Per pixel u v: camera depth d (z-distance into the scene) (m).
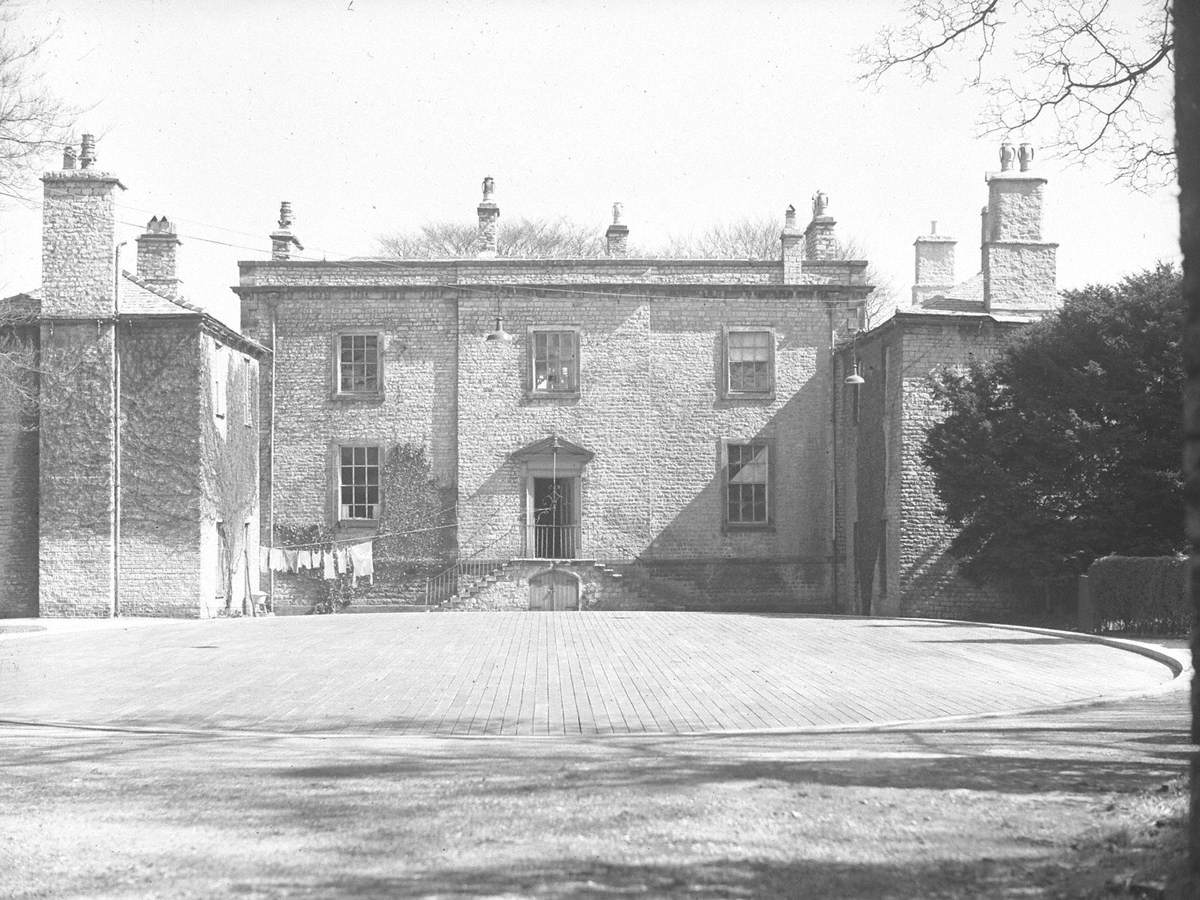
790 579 38.22
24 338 32.09
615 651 21.20
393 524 38.03
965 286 34.91
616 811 7.22
